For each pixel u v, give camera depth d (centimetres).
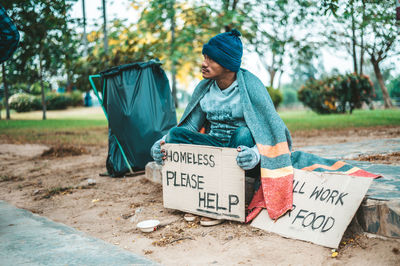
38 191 400
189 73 1736
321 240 218
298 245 219
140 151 427
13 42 254
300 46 1191
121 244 242
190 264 207
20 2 525
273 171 250
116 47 972
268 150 252
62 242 243
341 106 1933
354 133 875
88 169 524
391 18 931
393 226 205
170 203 286
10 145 868
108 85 427
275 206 245
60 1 556
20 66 668
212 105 281
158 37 1138
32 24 560
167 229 262
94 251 226
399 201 207
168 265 207
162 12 1052
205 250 224
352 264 194
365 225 220
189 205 273
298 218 236
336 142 707
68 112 2862
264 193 246
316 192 240
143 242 243
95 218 302
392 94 3123
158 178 392
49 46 745
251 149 243
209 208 261
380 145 520
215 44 259
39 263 209
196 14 1105
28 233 262
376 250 201
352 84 1811
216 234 245
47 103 3045
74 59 920
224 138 280
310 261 201
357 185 226
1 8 243
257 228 247
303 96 2048
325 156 431
